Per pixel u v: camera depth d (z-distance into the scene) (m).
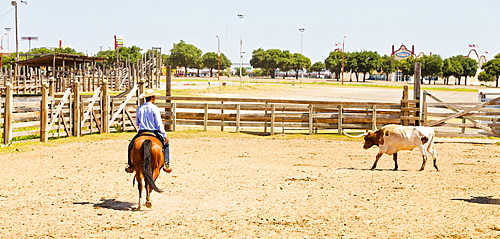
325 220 10.00
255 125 28.31
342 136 27.42
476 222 9.80
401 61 171.88
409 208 11.06
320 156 20.31
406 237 8.80
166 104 29.02
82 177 14.79
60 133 24.44
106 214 10.44
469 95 79.06
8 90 20.95
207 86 81.94
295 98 62.72
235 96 61.88
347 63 159.50
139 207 10.68
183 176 15.14
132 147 10.56
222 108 28.72
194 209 10.97
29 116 22.25
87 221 9.88
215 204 11.48
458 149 22.98
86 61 57.16
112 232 9.13
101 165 17.09
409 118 27.47
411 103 27.58
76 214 10.43
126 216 10.29
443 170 16.78
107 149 21.39
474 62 172.88
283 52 198.88
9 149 20.25
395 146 16.56
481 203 11.62
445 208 11.06
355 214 10.50
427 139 16.47
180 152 20.92
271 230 9.26
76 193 12.57
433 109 47.16
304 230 9.26
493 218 10.12
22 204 11.34
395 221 9.91
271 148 22.77
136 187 13.38
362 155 20.70
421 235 8.91
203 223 9.76
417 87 27.52
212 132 28.27
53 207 11.05
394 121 27.84
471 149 22.97
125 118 28.47
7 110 20.94
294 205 11.37
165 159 11.23
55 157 18.91
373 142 16.91
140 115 11.05
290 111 30.16
